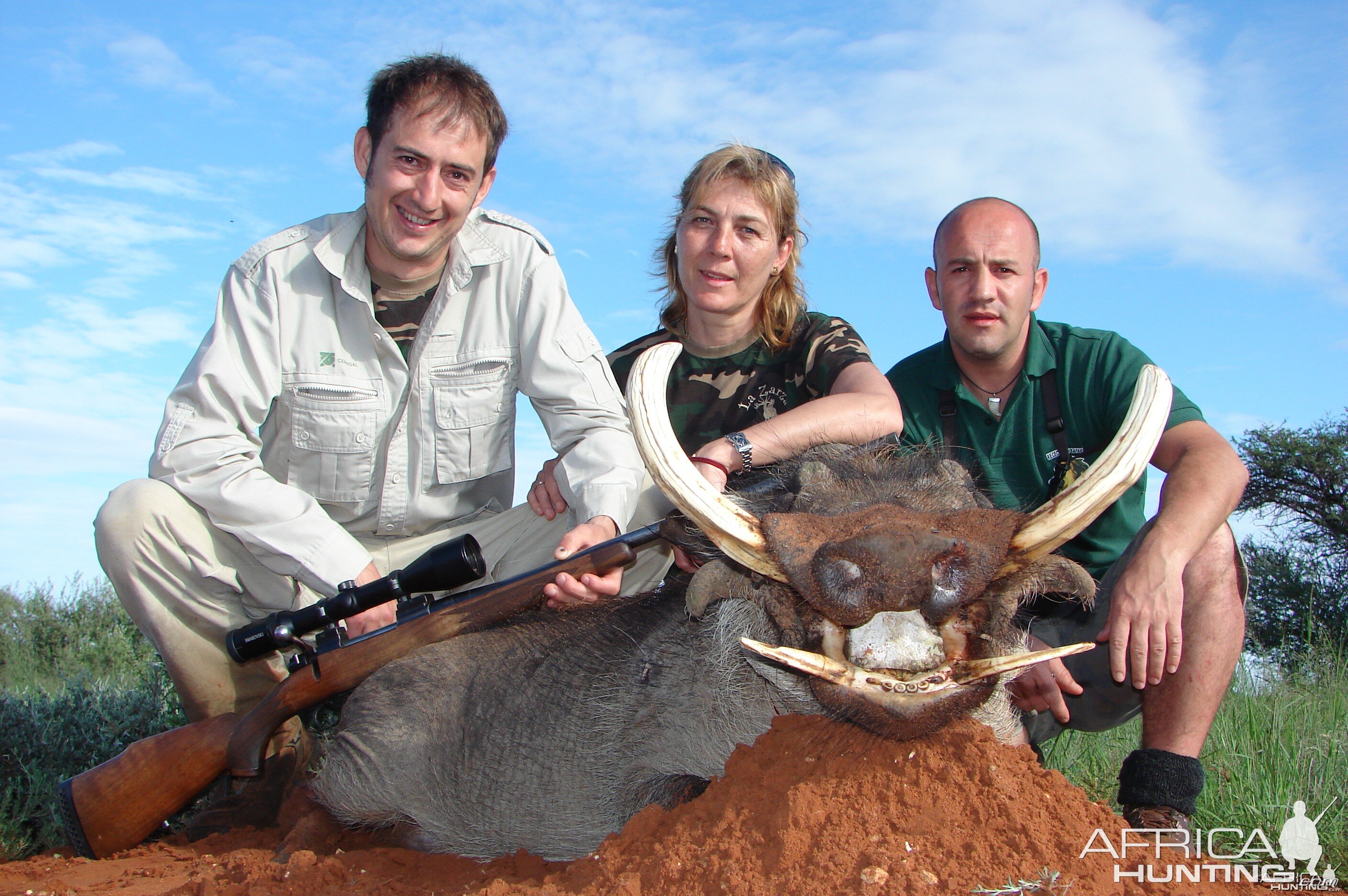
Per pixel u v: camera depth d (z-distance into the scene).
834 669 1.08
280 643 1.54
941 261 1.79
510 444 1.95
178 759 1.62
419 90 1.71
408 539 1.94
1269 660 2.61
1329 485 5.11
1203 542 1.43
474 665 1.56
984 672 1.08
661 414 1.14
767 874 1.11
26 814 1.77
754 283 1.93
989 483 1.77
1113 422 1.70
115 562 1.71
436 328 1.85
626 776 1.41
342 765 1.57
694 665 1.35
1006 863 1.10
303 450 1.84
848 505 1.27
